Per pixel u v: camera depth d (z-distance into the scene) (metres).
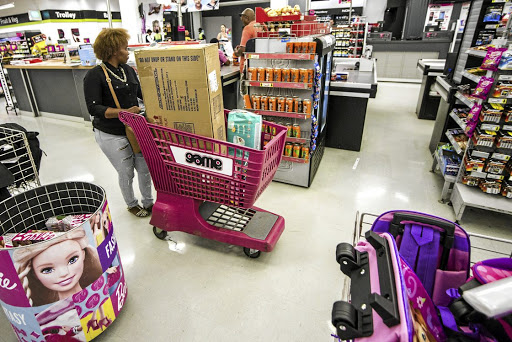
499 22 3.16
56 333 1.44
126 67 2.38
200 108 1.82
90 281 1.46
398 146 4.52
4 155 1.87
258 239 2.15
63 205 1.73
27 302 1.33
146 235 2.55
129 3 5.61
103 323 1.60
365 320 0.85
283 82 2.92
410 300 0.99
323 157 4.15
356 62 5.99
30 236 1.48
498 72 2.30
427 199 3.10
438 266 1.35
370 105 6.99
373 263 1.00
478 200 2.56
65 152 4.48
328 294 1.96
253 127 1.95
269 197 3.13
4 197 1.75
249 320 1.79
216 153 1.86
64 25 14.27
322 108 3.72
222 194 2.03
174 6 4.50
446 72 4.29
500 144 2.46
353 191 3.25
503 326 0.95
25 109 6.83
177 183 2.14
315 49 2.76
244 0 12.31
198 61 1.71
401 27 12.08
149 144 2.02
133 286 2.03
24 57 8.81
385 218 1.39
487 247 2.39
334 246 2.41
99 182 3.51
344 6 11.12
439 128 3.94
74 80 5.71
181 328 1.74
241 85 3.14
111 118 2.30
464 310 0.78
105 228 1.51
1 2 15.27
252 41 3.00
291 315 1.82
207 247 2.40
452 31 9.20
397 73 9.93
